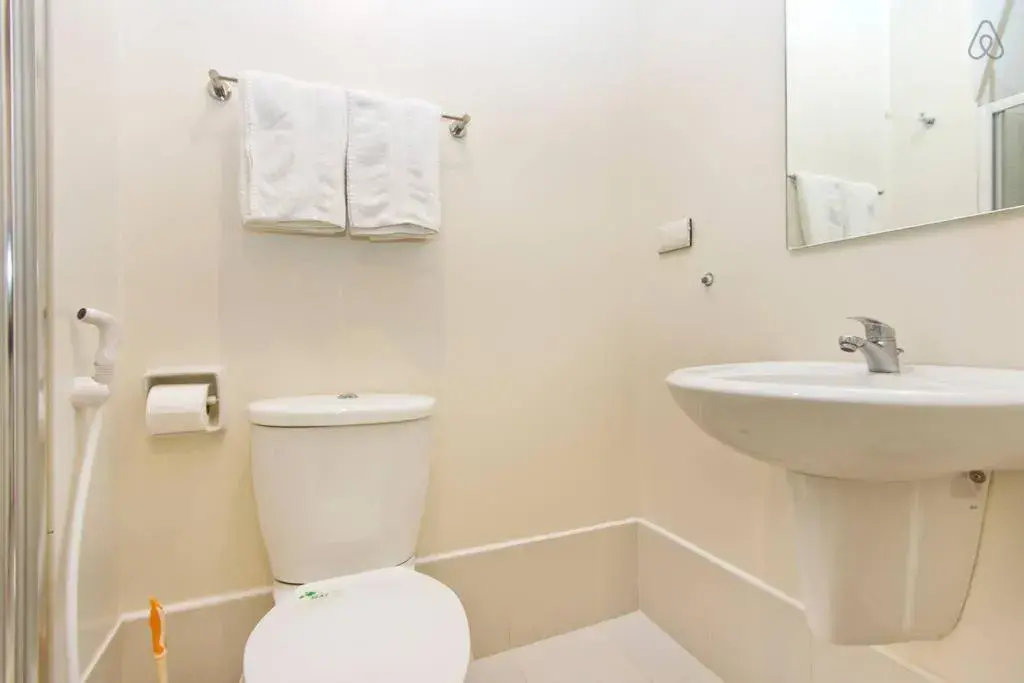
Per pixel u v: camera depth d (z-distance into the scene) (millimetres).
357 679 683
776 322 1137
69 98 840
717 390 683
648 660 1351
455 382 1364
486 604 1382
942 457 603
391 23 1302
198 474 1122
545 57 1491
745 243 1213
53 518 708
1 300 598
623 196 1591
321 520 1021
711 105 1312
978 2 826
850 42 1006
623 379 1582
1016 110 780
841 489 799
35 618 628
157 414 1013
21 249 610
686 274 1390
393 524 1078
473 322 1386
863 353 863
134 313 1074
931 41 888
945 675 855
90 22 928
